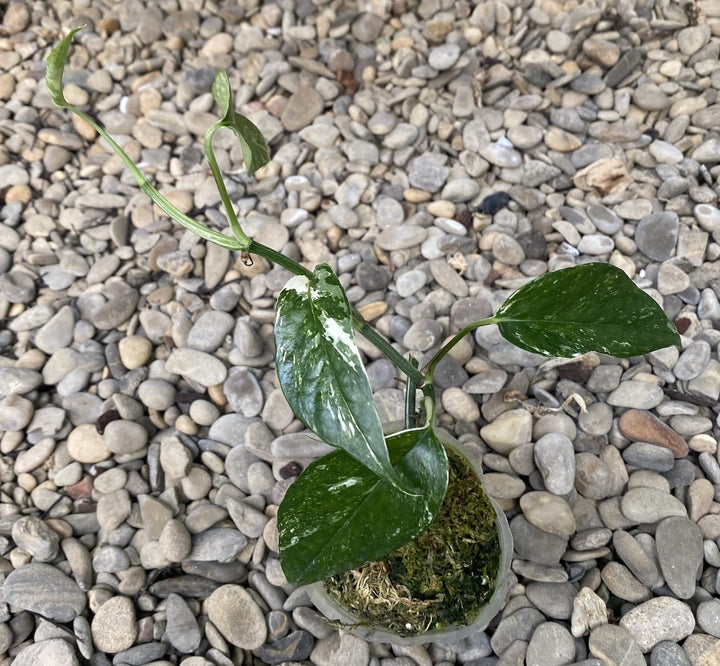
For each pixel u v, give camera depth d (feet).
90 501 1.22
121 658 1.05
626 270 1.37
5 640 1.07
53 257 1.51
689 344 1.26
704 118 1.53
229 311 1.41
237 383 1.30
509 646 1.02
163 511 1.17
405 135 1.58
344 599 0.95
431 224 1.49
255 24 1.85
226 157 1.63
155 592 1.11
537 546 1.09
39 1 1.92
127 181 1.62
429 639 0.96
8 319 1.44
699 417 1.20
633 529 1.13
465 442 1.22
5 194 1.61
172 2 1.88
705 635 1.00
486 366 1.29
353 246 1.47
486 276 1.41
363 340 1.34
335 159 1.58
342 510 0.73
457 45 1.68
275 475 1.22
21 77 1.81
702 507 1.12
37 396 1.34
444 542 0.92
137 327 1.42
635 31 1.67
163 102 1.73
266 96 1.72
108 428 1.25
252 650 1.05
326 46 1.76
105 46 1.84
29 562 1.15
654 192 1.47
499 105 1.64
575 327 0.81
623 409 1.22
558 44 1.68
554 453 1.15
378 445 0.60
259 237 1.48
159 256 1.47
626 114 1.59
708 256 1.38
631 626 1.01
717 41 1.64
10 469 1.26
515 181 1.52
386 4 1.78
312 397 0.63
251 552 1.15
